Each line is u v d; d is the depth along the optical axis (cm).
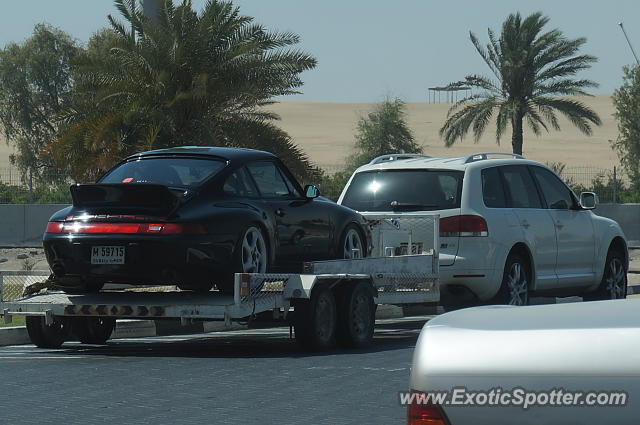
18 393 1752
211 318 2148
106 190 2181
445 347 543
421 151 15875
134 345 2552
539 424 515
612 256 3278
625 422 498
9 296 2400
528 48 10606
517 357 525
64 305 2252
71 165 6450
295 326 2269
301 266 2447
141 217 2166
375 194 2861
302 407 1603
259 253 2288
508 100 10762
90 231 2184
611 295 3272
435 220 2677
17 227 7550
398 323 3167
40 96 14962
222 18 6338
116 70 6316
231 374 1953
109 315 2219
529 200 2947
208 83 6231
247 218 2242
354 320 2359
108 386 1819
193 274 2177
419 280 2603
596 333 517
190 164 2300
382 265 2488
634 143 14312
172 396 1711
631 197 8725
